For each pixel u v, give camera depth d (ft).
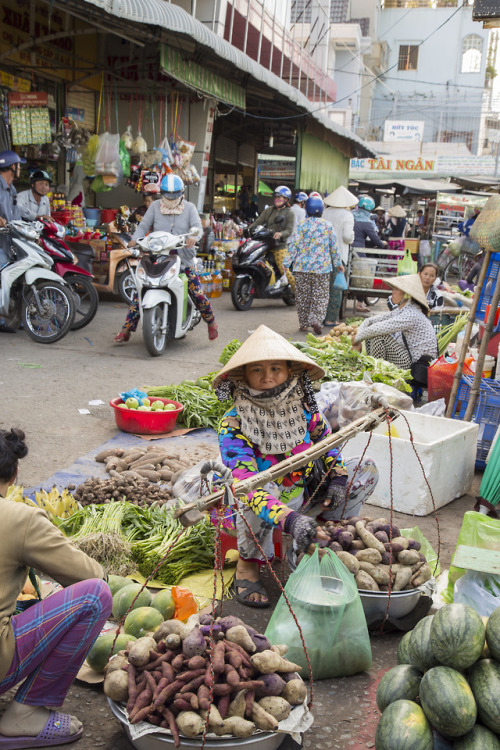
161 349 27.22
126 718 7.58
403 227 64.39
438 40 151.74
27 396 20.77
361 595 10.13
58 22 39.70
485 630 7.82
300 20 96.78
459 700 7.16
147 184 38.63
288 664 7.86
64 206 37.42
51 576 7.84
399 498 15.17
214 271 45.52
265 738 7.45
